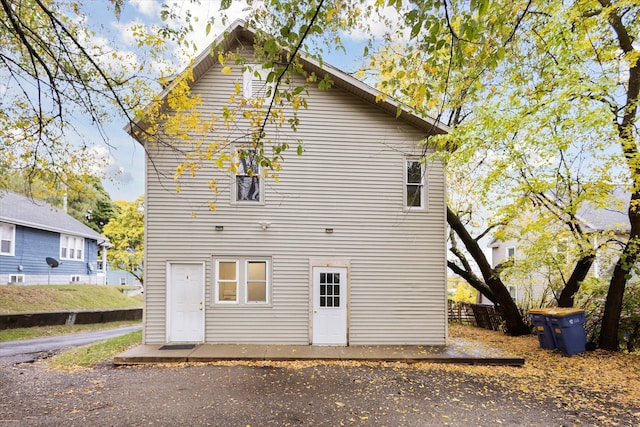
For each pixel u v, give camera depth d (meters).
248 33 9.43
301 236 9.66
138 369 7.51
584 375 7.43
